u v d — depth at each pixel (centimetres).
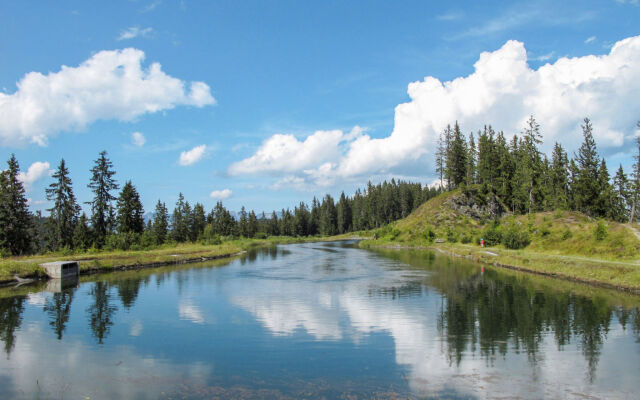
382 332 1878
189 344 1700
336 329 1931
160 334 1859
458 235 8375
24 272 3597
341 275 3997
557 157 8788
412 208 16912
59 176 6588
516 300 2595
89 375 1344
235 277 3891
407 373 1345
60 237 6481
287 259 6181
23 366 1435
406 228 9975
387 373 1345
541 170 8538
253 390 1202
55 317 2205
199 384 1256
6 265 3600
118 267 4678
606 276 3175
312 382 1266
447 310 2327
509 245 5925
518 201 8269
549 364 1434
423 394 1164
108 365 1443
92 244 6450
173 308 2423
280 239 15675
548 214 6562
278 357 1523
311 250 8756
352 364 1440
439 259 5781
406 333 1856
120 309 2402
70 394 1184
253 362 1468
